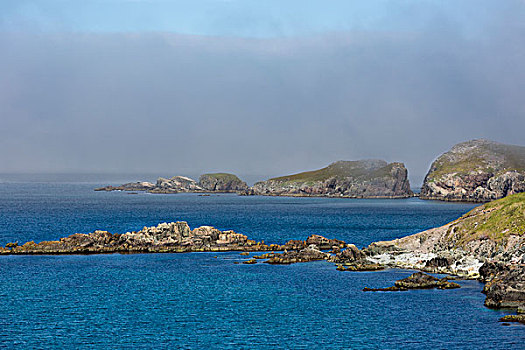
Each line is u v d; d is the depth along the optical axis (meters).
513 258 117.06
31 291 107.00
